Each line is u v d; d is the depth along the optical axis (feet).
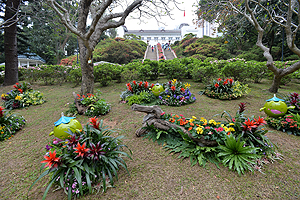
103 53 99.50
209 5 27.09
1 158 11.12
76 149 7.39
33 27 80.59
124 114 18.02
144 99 21.17
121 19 23.65
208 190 7.66
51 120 17.61
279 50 59.47
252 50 70.69
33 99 23.24
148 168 9.30
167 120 12.23
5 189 8.43
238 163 8.73
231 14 27.12
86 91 23.49
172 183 8.16
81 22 23.20
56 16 28.55
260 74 32.14
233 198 7.22
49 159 7.00
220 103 20.83
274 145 11.03
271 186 7.84
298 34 47.96
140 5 25.07
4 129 13.82
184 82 35.06
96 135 9.04
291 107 13.30
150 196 7.45
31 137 14.05
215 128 9.74
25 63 80.48
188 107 19.36
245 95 24.21
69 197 7.10
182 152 10.31
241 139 9.91
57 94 29.43
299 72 27.94
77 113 18.80
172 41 201.26
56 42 95.81
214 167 9.09
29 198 7.78
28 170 9.87
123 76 34.65
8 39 34.06
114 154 8.80
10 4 32.89
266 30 50.03
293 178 8.27
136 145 11.75
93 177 7.96
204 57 81.61
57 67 39.40
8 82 34.78
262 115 16.34
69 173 7.68
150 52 131.54
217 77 27.61
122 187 8.04
